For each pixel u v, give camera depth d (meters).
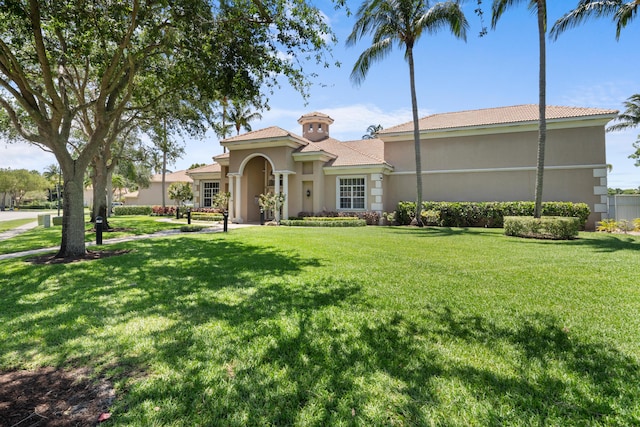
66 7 7.70
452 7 15.87
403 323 4.18
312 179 21.69
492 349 3.46
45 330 4.10
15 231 18.88
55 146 9.23
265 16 8.48
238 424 2.37
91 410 2.58
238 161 22.25
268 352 3.44
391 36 18.09
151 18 8.48
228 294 5.54
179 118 15.15
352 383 2.85
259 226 19.64
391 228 17.64
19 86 8.94
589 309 4.66
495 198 19.84
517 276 6.63
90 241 13.12
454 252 9.57
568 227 12.57
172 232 16.78
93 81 15.34
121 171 36.62
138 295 5.57
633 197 18.88
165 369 3.15
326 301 5.11
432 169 21.47
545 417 2.40
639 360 3.21
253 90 9.99
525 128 19.11
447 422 2.36
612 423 2.33
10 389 2.88
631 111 31.91
